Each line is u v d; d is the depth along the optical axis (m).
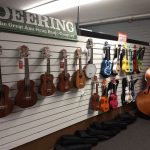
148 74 4.14
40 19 2.42
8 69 2.17
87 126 3.34
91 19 7.32
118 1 4.86
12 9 2.15
